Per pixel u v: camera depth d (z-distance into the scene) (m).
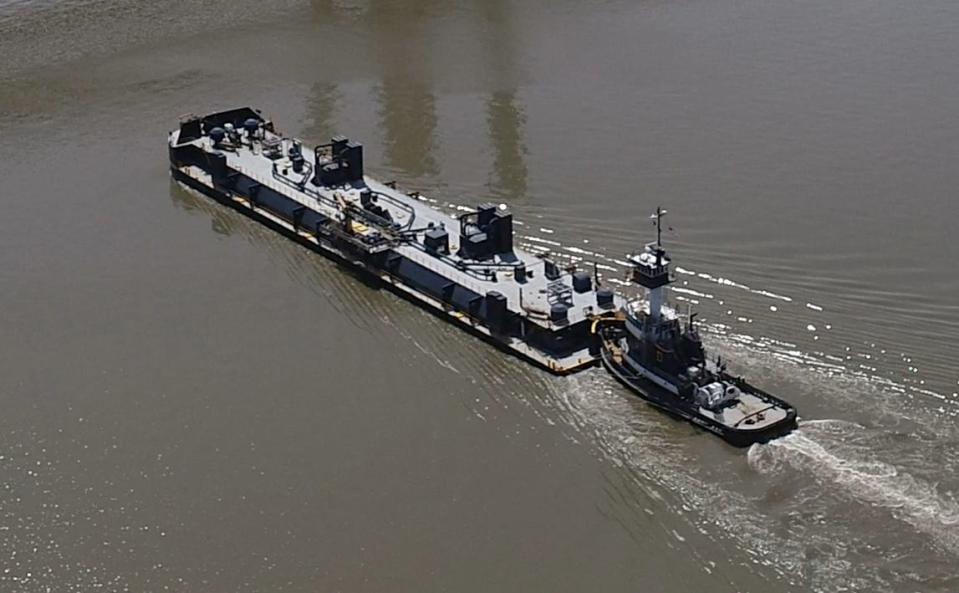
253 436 107.44
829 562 90.06
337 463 103.69
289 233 140.00
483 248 129.00
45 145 165.12
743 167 147.12
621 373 111.94
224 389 113.88
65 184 153.75
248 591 92.12
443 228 132.75
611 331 116.75
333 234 135.38
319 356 118.31
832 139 152.62
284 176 148.62
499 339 118.44
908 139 151.50
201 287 130.62
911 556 89.75
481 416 108.69
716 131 156.75
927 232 131.62
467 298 122.62
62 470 104.94
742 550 92.06
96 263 135.50
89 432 109.19
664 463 101.25
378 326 123.00
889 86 166.25
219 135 156.00
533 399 110.81
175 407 111.69
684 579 90.31
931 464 97.88
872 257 127.75
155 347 120.50
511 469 102.06
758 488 97.31
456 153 156.00
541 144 156.75
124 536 97.81
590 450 103.69
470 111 168.38
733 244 131.38
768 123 158.00
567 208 140.75
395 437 106.44
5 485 103.56
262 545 96.00
